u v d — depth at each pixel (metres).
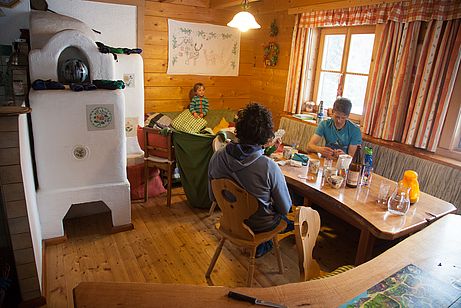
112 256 2.44
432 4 2.71
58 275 2.20
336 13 3.49
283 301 1.06
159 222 2.96
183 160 3.06
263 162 1.82
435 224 1.64
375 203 1.96
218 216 3.11
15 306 1.91
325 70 3.95
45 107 2.27
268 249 2.53
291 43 4.15
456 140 2.77
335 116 2.67
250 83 5.03
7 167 1.67
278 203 1.94
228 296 1.06
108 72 2.65
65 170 2.46
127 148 3.35
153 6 3.98
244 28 2.88
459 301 1.11
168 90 4.36
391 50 3.02
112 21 3.43
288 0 4.06
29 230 1.79
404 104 3.01
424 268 1.27
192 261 2.44
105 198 2.63
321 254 2.62
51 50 2.41
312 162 2.39
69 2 3.22
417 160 2.81
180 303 1.01
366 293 1.12
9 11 2.71
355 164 2.16
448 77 2.65
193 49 4.39
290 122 4.06
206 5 4.33
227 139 3.04
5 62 2.76
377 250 2.54
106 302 0.99
